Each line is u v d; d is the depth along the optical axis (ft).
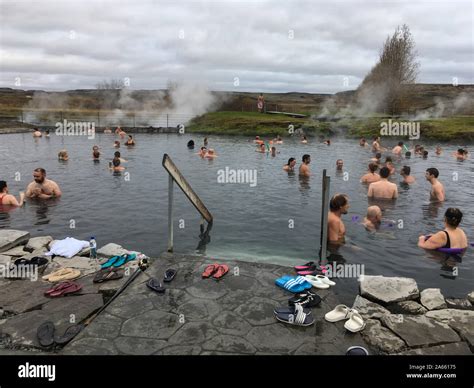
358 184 45.75
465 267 22.88
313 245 26.18
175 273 19.53
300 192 41.96
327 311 16.44
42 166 57.31
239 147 85.76
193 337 14.32
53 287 18.22
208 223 30.53
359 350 13.50
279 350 13.70
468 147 89.76
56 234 27.96
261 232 28.81
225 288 18.19
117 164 54.34
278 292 17.92
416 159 69.36
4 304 16.92
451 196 40.16
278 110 180.04
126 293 17.57
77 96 218.59
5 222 30.68
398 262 23.44
